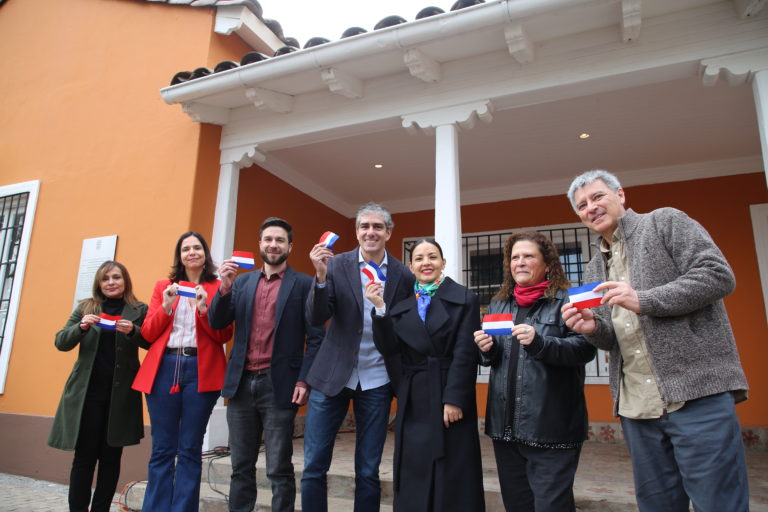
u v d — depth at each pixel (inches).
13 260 215.6
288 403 110.0
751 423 189.0
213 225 186.1
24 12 247.3
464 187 244.4
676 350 68.4
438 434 90.6
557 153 206.1
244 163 189.6
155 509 110.7
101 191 200.1
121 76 211.5
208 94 174.7
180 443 116.2
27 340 198.5
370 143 203.8
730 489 63.5
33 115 227.8
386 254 114.3
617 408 76.7
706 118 176.4
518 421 84.7
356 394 106.3
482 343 89.1
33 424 188.2
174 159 188.5
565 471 81.4
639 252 75.3
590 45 140.4
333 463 156.2
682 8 131.6
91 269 191.6
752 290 196.2
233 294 120.1
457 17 137.9
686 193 212.1
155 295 126.4
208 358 119.9
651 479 71.2
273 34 222.2
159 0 208.7
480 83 152.1
